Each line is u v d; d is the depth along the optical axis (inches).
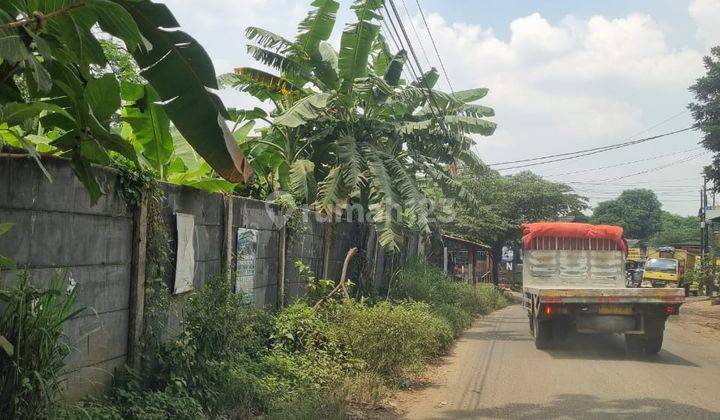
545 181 1520.7
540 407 305.4
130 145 202.2
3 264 184.5
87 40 178.4
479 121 621.3
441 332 500.1
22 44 157.5
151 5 197.5
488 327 698.2
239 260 363.6
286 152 550.9
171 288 285.9
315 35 529.7
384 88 534.9
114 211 242.7
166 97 210.5
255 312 363.3
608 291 463.5
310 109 499.8
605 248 605.9
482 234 1364.4
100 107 200.7
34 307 179.6
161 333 274.5
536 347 517.7
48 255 206.2
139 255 255.8
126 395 233.8
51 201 207.6
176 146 346.0
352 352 375.6
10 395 168.7
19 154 194.9
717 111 906.7
